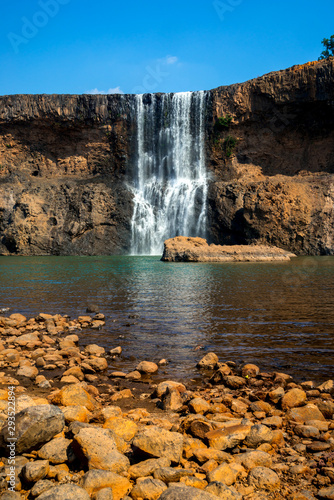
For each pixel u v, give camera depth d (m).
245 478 4.35
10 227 60.06
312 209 52.56
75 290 18.95
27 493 4.14
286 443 5.13
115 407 5.80
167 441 4.68
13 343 10.09
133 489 4.07
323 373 7.75
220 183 61.09
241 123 63.88
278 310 13.64
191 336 10.45
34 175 69.44
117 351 9.07
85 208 61.09
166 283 21.50
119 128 67.38
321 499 3.97
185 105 66.50
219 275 25.78
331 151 60.34
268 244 52.72
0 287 20.22
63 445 4.73
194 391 6.90
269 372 7.82
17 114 66.75
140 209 63.00
